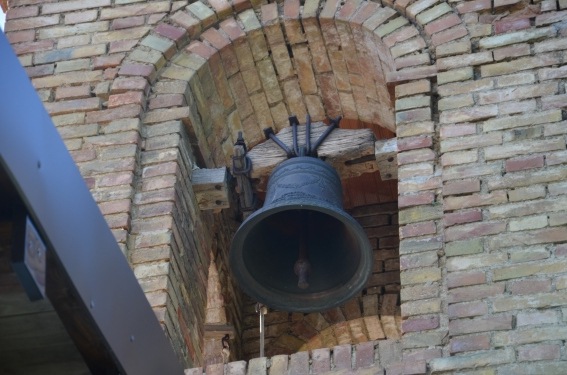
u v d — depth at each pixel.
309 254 11.89
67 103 12.75
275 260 11.92
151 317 7.36
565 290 10.27
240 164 12.16
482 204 11.06
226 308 14.66
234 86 13.34
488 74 12.19
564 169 11.20
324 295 11.73
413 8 12.93
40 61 13.18
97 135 12.41
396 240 15.55
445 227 10.97
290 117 12.38
